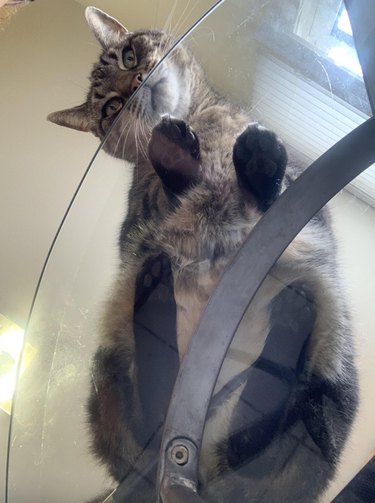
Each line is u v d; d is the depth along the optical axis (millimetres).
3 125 599
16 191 578
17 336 509
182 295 357
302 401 314
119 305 373
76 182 580
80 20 624
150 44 549
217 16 405
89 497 308
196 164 385
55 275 389
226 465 283
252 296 289
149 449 309
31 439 330
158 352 348
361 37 300
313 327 333
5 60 617
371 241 342
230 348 308
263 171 360
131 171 416
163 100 419
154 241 383
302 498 291
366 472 301
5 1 470
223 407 294
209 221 368
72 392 349
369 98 303
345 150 301
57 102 606
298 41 369
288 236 295
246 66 395
